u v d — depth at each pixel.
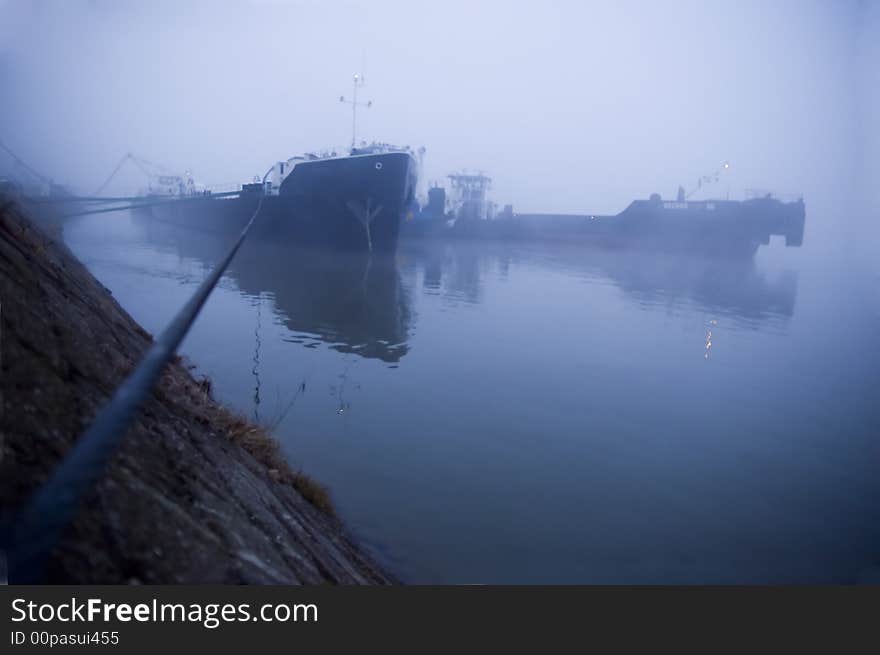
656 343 25.91
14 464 2.88
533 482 11.54
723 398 18.41
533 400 16.91
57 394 3.94
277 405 14.82
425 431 13.88
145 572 3.15
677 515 10.69
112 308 11.94
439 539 9.12
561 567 8.61
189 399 7.29
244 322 24.73
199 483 4.84
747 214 75.62
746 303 41.62
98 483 3.32
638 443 14.20
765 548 9.72
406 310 30.50
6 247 6.67
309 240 52.62
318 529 7.45
